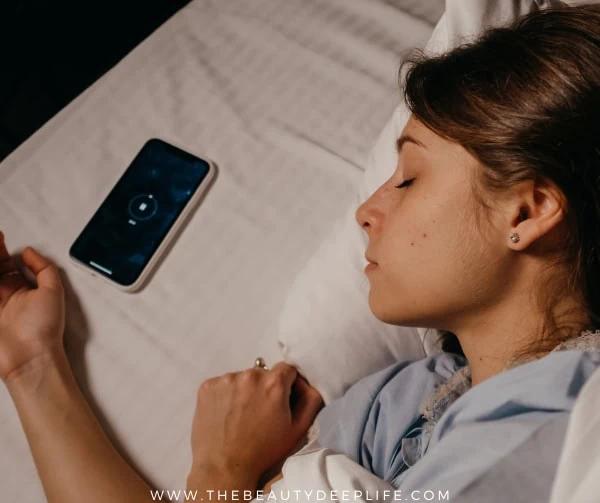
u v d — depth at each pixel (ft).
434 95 1.82
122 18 4.83
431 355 2.40
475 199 1.78
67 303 2.78
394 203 1.98
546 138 1.69
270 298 2.74
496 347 1.92
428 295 1.89
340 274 2.45
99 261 2.82
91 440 2.43
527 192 1.72
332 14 3.32
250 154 3.02
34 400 2.49
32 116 4.53
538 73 1.73
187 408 2.60
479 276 1.83
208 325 2.72
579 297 1.83
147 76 3.24
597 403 1.35
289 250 2.81
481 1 2.26
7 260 2.84
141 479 2.42
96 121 3.17
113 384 2.65
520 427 1.57
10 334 2.60
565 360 1.61
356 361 2.49
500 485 1.50
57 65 4.68
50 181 3.05
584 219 1.74
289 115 3.10
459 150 1.79
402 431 2.19
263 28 3.31
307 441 2.49
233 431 2.40
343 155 2.97
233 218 2.89
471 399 1.72
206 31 3.35
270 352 2.66
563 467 1.31
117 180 3.02
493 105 1.74
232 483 2.32
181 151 2.98
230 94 3.17
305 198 2.90
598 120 1.70
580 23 1.80
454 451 1.64
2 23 4.61
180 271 2.82
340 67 3.17
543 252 1.79
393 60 3.15
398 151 2.00
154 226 2.85
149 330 2.72
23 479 2.50
